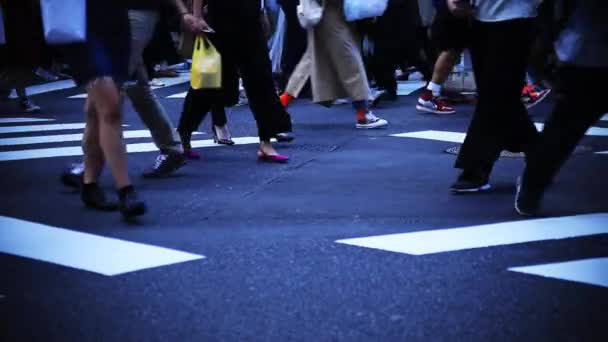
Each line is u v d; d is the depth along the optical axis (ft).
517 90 25.62
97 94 23.03
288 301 17.15
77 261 19.95
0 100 54.24
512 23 24.68
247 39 31.35
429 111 45.68
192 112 33.06
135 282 18.42
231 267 19.31
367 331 15.61
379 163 31.91
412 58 55.16
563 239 21.25
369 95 40.55
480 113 25.84
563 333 15.44
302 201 25.90
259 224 23.15
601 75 21.91
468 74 51.01
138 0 27.09
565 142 22.84
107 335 15.64
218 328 15.84
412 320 16.10
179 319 16.30
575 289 17.70
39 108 50.42
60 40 22.44
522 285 17.94
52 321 16.34
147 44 28.27
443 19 25.58
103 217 24.18
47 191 27.91
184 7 31.19
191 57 32.81
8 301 17.42
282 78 51.65
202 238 21.74
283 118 32.37
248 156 33.99
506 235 21.62
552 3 22.57
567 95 22.40
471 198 25.89
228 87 35.88
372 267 19.17
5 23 47.01
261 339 15.30
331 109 47.80
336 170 30.73
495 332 15.51
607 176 28.71
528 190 23.36
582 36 21.53
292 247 20.76
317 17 39.06
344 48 39.65
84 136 24.71
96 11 22.76
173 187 28.32
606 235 21.62
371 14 38.55
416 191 26.99
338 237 21.61
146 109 29.60
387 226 22.67
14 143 38.29
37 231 22.68
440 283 18.10
